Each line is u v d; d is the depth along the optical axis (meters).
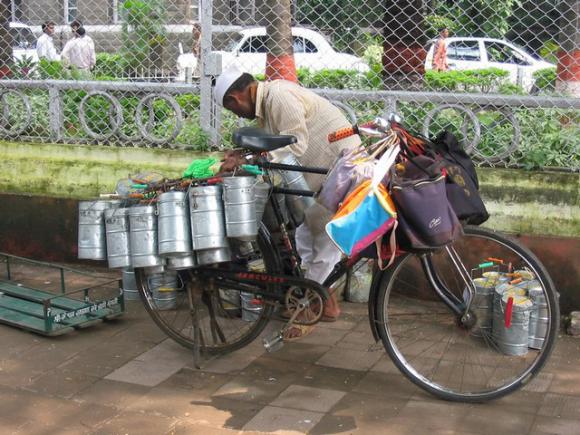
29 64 6.55
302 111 3.62
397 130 3.29
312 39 6.04
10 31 6.92
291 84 3.74
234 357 3.99
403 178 3.20
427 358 3.85
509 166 4.55
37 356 4.00
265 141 3.43
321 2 5.64
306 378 3.73
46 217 5.51
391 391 3.58
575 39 5.00
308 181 3.70
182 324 4.27
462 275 3.64
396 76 5.65
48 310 4.17
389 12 5.61
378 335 3.60
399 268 3.52
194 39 6.31
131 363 3.92
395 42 5.62
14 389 3.62
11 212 5.60
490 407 3.40
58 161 5.43
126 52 6.55
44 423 3.30
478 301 3.88
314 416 3.33
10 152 5.54
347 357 3.97
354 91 4.82
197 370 3.84
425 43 5.76
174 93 5.23
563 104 4.42
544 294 3.34
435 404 3.44
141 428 3.25
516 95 4.55
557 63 5.16
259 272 3.75
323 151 3.69
